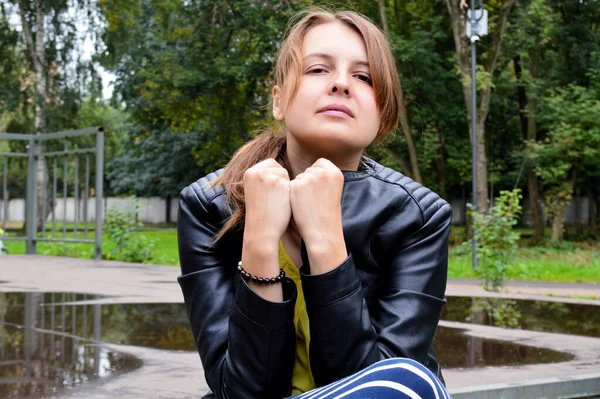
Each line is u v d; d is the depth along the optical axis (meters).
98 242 10.36
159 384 2.67
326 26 1.48
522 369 3.11
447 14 21.05
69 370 2.91
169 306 5.08
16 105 24.02
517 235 7.75
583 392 2.84
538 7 19.05
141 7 25.92
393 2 21.45
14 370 2.90
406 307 1.45
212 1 21.47
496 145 25.22
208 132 26.03
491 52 18.02
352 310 1.33
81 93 24.00
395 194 1.53
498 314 5.14
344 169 1.54
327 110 1.45
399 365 1.11
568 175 22.84
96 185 10.36
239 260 1.53
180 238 1.57
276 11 19.77
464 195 34.56
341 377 1.35
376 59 1.47
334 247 1.35
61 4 23.12
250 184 1.38
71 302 5.29
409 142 19.05
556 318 4.93
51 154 11.25
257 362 1.35
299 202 1.36
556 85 21.64
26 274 7.73
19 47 24.47
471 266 12.58
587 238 26.05
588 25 22.70
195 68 22.20
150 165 37.56
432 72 20.12
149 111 24.91
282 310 1.34
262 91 22.70
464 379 2.89
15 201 38.91
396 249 1.52
